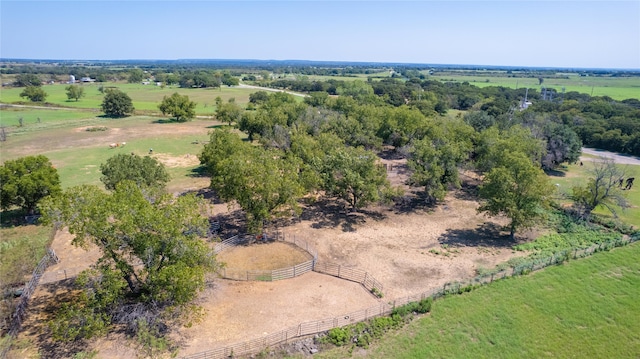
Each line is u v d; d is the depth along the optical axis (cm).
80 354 2572
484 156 6225
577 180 6688
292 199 4269
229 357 2642
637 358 2698
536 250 4172
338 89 18925
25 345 2670
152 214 2798
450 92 17850
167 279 2686
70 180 6362
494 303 3231
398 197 5778
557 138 7212
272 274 3572
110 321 2723
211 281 3447
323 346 2762
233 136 5972
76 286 3409
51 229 4419
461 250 4172
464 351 2727
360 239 4409
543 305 3216
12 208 5116
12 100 15888
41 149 8562
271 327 2931
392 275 3669
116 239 2775
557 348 2775
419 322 3005
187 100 12631
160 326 2861
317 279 3606
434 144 6281
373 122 8219
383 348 2752
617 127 9425
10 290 3081
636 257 3988
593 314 3123
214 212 5103
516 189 4372
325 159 5088
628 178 6309
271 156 5006
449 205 5534
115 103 13062
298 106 9144
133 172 4744
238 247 4175
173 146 9062
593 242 4353
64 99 17262
